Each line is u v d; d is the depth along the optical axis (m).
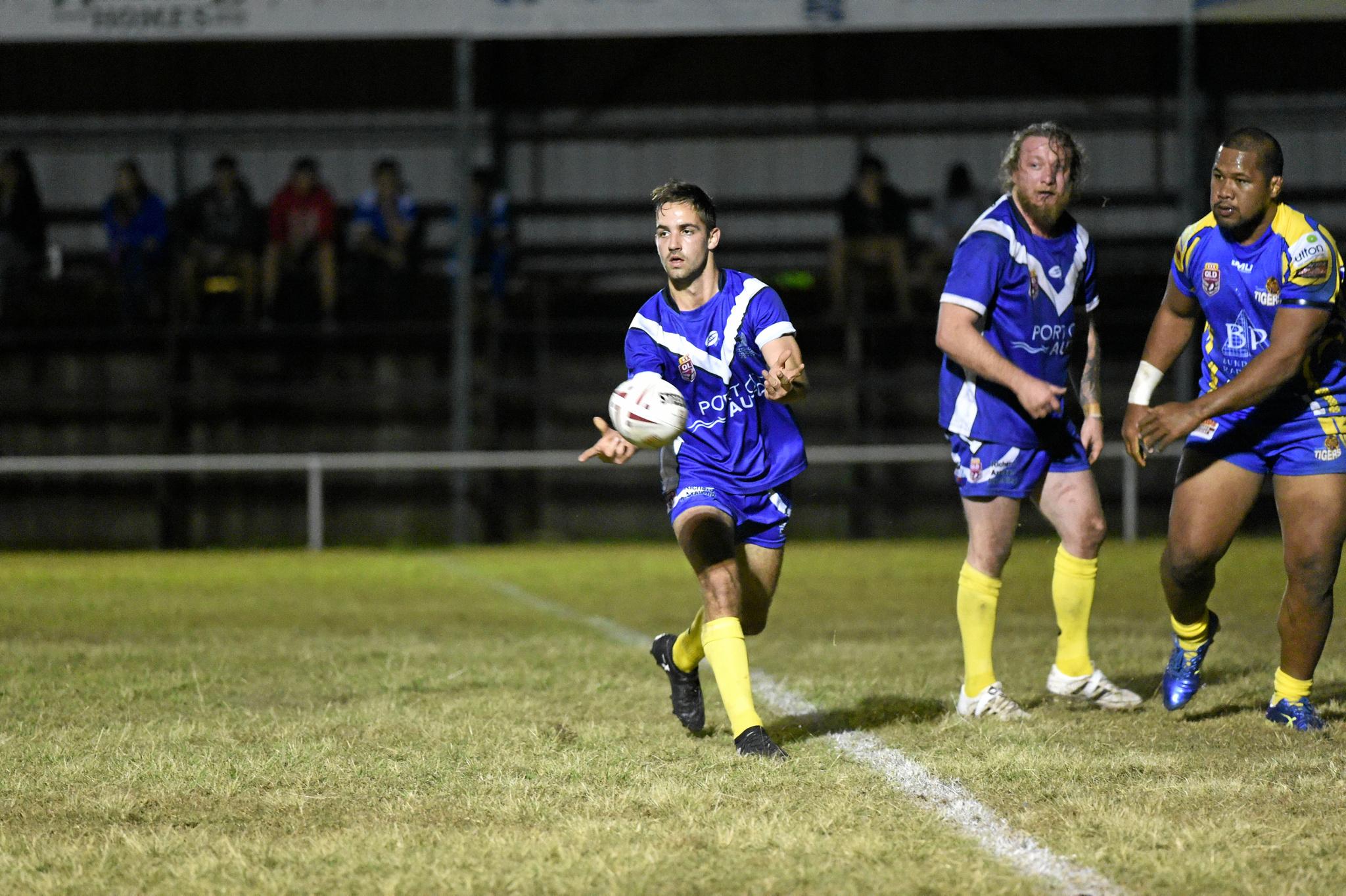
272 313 61.94
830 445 63.62
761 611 18.12
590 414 64.38
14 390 63.09
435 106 67.44
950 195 62.06
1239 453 17.64
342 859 11.95
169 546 62.91
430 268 66.81
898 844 12.30
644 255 66.75
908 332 63.81
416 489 63.75
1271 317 17.25
